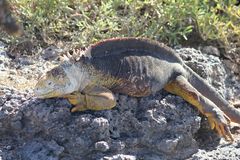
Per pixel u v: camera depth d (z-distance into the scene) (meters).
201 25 7.66
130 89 5.74
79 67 5.52
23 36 7.32
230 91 7.27
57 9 7.50
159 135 5.65
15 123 5.48
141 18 7.56
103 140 5.37
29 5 7.52
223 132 5.80
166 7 7.59
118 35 7.41
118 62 5.74
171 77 5.98
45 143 5.41
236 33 7.84
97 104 5.46
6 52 7.23
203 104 5.81
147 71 5.80
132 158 5.36
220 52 7.83
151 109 5.70
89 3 7.71
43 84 5.43
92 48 5.69
